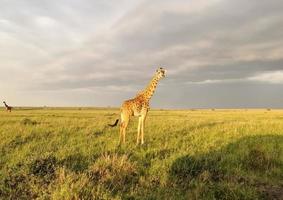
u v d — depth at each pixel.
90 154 11.72
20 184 8.47
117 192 8.23
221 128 19.08
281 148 13.83
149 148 12.90
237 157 12.04
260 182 9.77
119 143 14.01
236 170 10.61
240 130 18.53
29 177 8.78
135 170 9.80
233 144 14.22
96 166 9.66
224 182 9.22
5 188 8.29
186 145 13.65
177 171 10.21
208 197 8.35
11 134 16.11
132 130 18.38
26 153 11.86
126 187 8.73
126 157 10.26
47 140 14.70
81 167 10.22
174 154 11.54
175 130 18.30
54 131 17.52
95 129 18.62
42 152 12.09
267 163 11.66
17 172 9.19
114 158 10.08
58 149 12.66
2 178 8.86
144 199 8.02
